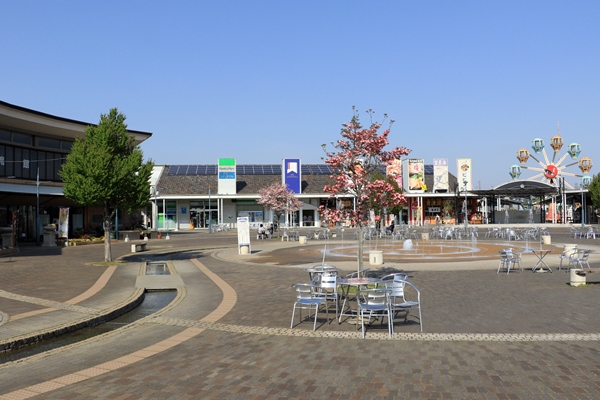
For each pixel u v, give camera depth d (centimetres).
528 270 1709
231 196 6350
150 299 1317
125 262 2178
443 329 850
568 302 1081
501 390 557
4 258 2388
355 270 1734
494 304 1072
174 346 780
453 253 2462
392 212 4975
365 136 1130
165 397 556
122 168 2094
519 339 775
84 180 2023
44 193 3672
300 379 606
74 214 4381
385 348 739
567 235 3944
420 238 3962
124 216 4884
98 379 624
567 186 6494
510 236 3850
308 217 6675
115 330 904
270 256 2427
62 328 912
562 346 732
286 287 1388
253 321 951
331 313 1016
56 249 3017
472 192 5425
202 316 1012
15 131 3831
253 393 562
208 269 1897
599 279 1431
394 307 932
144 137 4600
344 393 555
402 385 577
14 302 1175
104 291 1356
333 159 1144
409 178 6625
